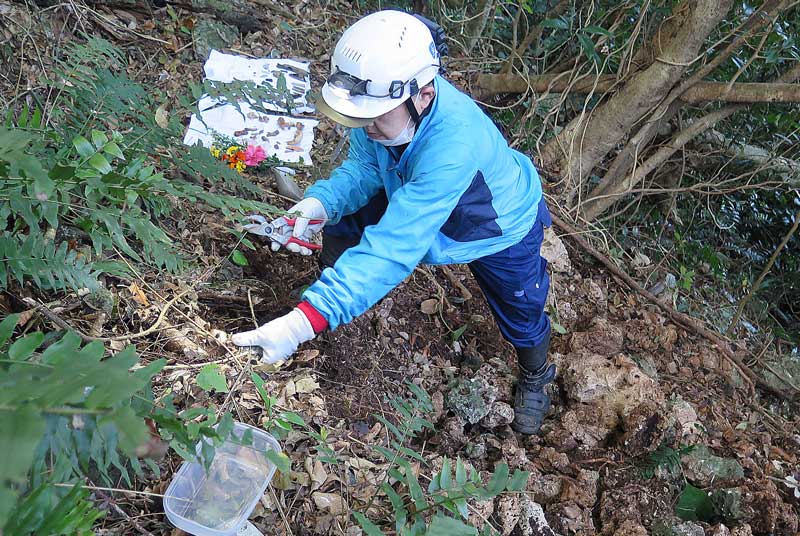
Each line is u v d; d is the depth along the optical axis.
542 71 4.50
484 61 4.44
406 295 3.02
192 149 2.25
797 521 2.68
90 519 1.06
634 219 4.61
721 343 3.76
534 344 2.54
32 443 0.67
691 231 4.81
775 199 4.77
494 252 2.17
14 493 0.68
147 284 2.29
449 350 2.96
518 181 2.18
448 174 1.78
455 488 1.83
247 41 3.87
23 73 2.81
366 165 2.31
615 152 4.48
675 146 4.04
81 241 2.24
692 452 2.83
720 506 2.65
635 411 2.68
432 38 1.83
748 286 4.76
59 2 3.19
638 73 3.83
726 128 4.38
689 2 3.50
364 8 4.55
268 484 1.97
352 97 1.74
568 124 4.20
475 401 2.57
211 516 1.76
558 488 2.51
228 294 2.47
